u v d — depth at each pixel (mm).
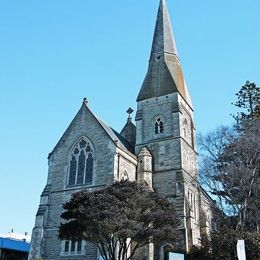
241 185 41719
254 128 45781
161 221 33688
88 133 49844
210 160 46125
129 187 35094
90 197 33344
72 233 33938
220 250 36469
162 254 43156
